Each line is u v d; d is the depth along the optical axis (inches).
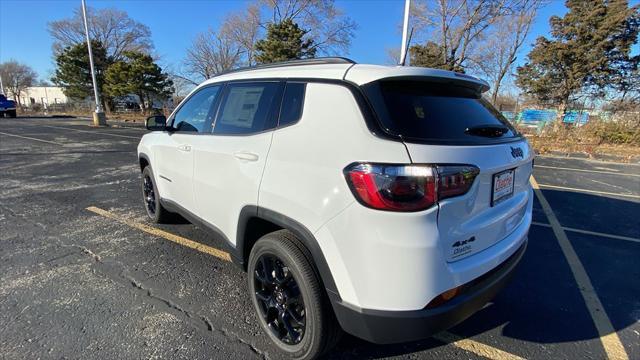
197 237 165.2
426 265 66.5
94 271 132.7
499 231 84.5
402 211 65.3
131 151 443.2
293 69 94.0
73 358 89.0
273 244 85.4
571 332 102.9
